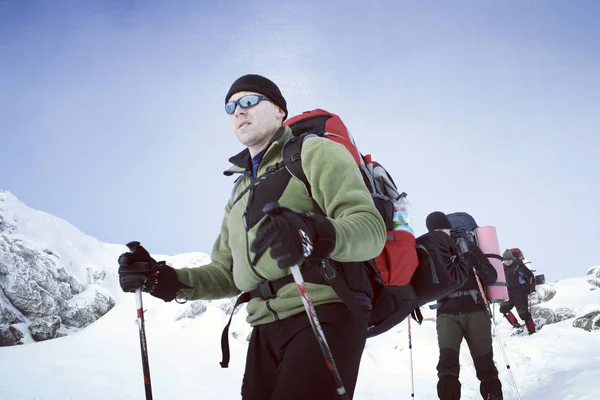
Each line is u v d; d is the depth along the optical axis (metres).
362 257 1.60
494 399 4.60
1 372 5.68
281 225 1.30
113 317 8.98
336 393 1.59
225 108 2.11
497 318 10.82
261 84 2.10
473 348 4.75
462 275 2.46
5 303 8.30
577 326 7.65
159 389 5.40
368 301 1.82
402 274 1.96
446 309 4.82
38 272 8.99
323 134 2.10
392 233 2.01
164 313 9.05
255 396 1.84
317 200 1.78
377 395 5.47
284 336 1.75
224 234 2.29
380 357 7.35
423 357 7.38
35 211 10.98
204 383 5.79
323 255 1.42
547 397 4.44
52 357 6.64
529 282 8.88
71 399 4.80
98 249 11.19
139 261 2.04
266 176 1.91
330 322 1.68
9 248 9.05
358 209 1.64
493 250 5.06
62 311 8.81
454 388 4.55
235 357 7.21
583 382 4.54
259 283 1.86
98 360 6.57
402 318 2.08
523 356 6.64
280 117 2.13
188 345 7.66
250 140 2.05
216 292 2.25
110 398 4.92
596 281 10.92
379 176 2.15
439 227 4.88
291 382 1.59
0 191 10.89
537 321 9.48
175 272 2.14
